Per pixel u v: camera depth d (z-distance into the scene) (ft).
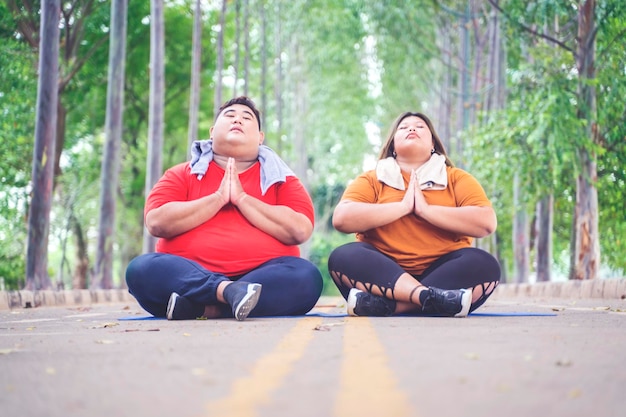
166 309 19.88
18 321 21.62
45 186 41.81
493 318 18.43
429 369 8.82
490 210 20.49
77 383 8.12
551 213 60.08
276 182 21.21
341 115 147.43
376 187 21.24
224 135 21.11
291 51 123.65
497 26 67.51
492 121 51.57
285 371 8.78
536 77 46.52
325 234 185.16
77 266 73.15
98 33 72.59
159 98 61.52
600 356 10.05
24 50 57.77
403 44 88.22
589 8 45.01
